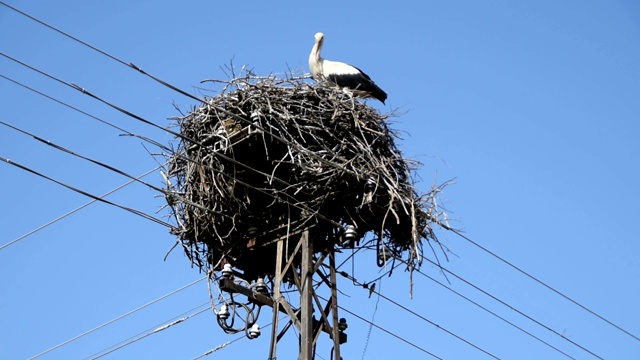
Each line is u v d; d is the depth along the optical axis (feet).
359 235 55.11
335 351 50.06
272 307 51.47
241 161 54.95
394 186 52.85
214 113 54.65
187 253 55.67
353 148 54.65
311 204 52.95
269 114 53.47
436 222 54.13
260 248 54.54
